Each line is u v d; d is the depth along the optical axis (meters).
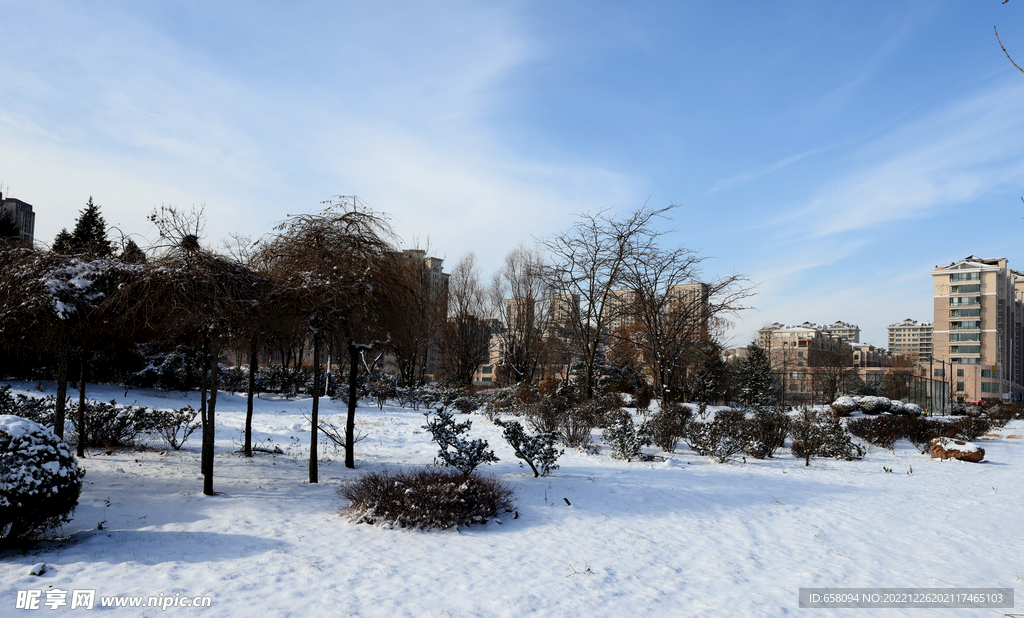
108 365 23.38
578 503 9.03
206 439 8.55
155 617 4.26
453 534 7.11
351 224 9.91
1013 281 112.62
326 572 5.45
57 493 5.69
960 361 95.12
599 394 29.20
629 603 5.15
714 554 6.79
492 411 24.42
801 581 6.00
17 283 8.48
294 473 10.69
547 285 32.12
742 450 16.16
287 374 32.59
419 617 4.56
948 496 11.49
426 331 35.44
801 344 85.81
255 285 8.97
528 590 5.29
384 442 16.62
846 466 15.47
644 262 28.44
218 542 6.22
